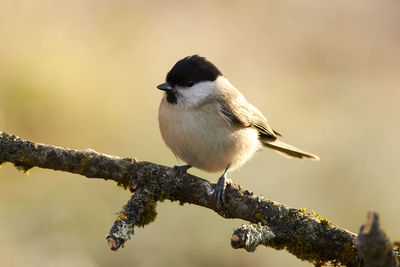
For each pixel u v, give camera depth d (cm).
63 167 604
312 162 1259
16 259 947
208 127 749
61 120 1196
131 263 997
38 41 1313
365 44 1944
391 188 1223
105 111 1264
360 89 1742
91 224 1023
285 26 1959
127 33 1625
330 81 1784
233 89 818
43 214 1014
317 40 1927
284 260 1030
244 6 1988
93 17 1569
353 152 1318
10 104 1162
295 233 564
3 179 1040
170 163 1175
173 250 1016
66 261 966
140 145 1210
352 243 553
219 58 1780
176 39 1741
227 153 772
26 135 1169
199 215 1040
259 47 1872
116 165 612
